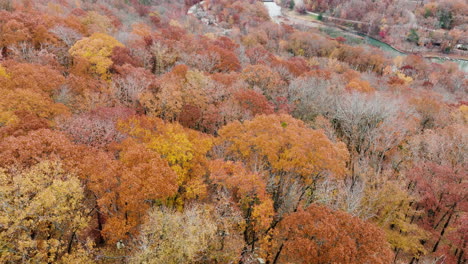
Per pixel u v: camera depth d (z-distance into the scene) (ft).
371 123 177.06
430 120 214.28
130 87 164.66
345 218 97.04
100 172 96.27
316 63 386.11
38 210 82.58
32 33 198.29
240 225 108.27
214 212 108.37
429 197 137.28
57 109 129.29
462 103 257.75
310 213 100.27
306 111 193.67
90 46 189.37
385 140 171.32
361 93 201.36
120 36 251.80
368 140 174.19
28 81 136.77
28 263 80.02
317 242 94.32
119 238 96.84
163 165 100.27
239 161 120.06
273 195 125.29
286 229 100.68
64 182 84.99
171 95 159.84
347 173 147.64
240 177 102.17
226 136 129.39
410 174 147.74
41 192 82.74
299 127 131.34
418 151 169.27
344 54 468.75
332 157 117.08
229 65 237.04
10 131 108.78
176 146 111.96
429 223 150.92
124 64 188.24
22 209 80.84
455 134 170.60
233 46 306.14
